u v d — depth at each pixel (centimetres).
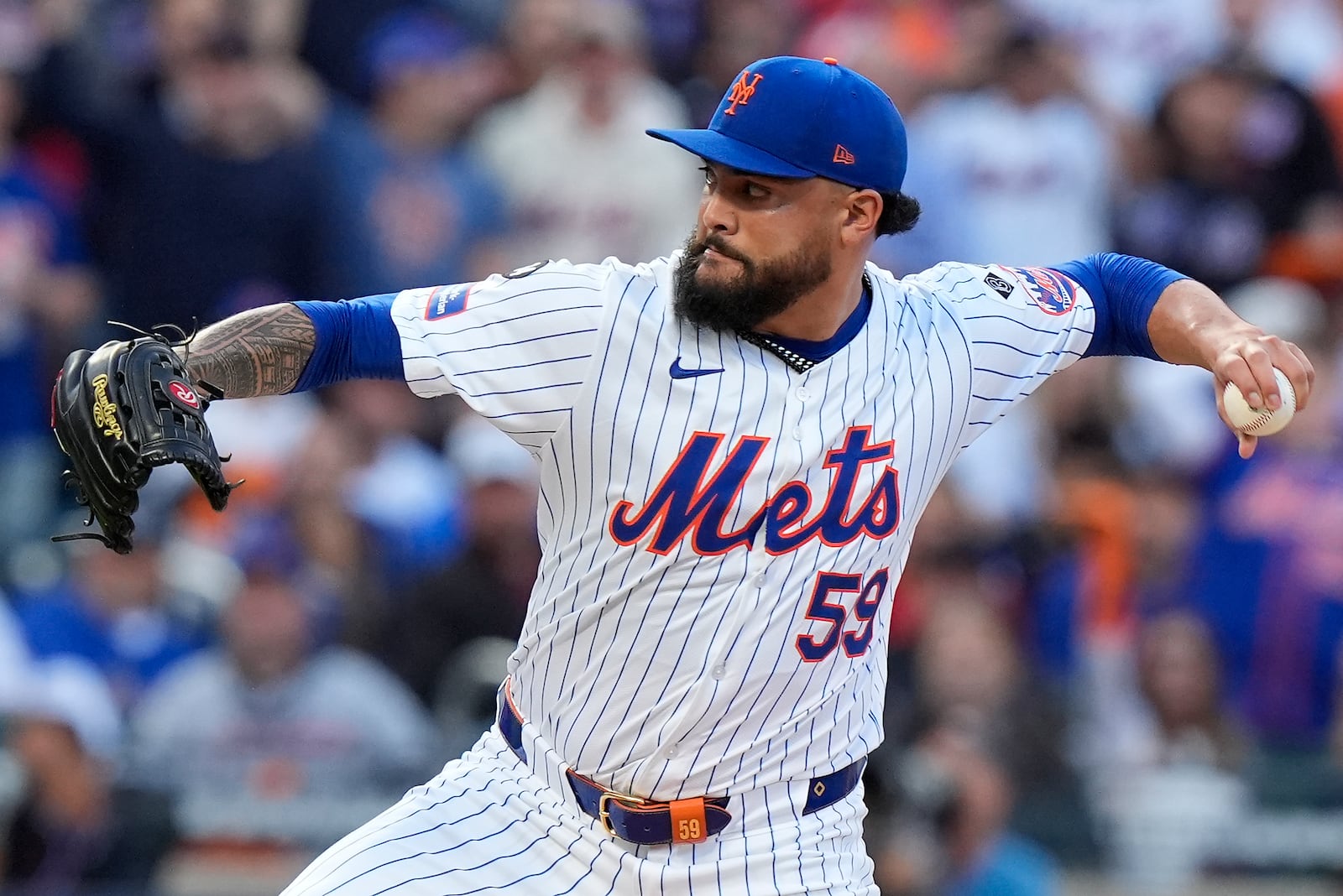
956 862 2178
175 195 3172
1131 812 2456
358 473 2909
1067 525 2900
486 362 1161
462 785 1255
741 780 1190
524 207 3362
